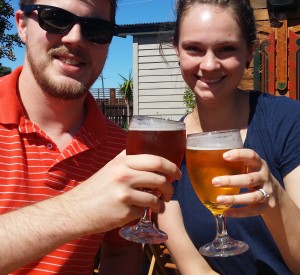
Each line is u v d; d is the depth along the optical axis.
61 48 1.78
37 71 1.80
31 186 1.71
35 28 1.79
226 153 1.27
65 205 1.18
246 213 1.36
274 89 4.66
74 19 1.77
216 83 1.93
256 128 1.93
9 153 1.72
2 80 1.91
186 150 1.41
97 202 1.13
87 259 1.80
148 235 1.35
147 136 1.26
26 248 1.18
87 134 1.89
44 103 1.84
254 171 1.32
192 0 1.90
